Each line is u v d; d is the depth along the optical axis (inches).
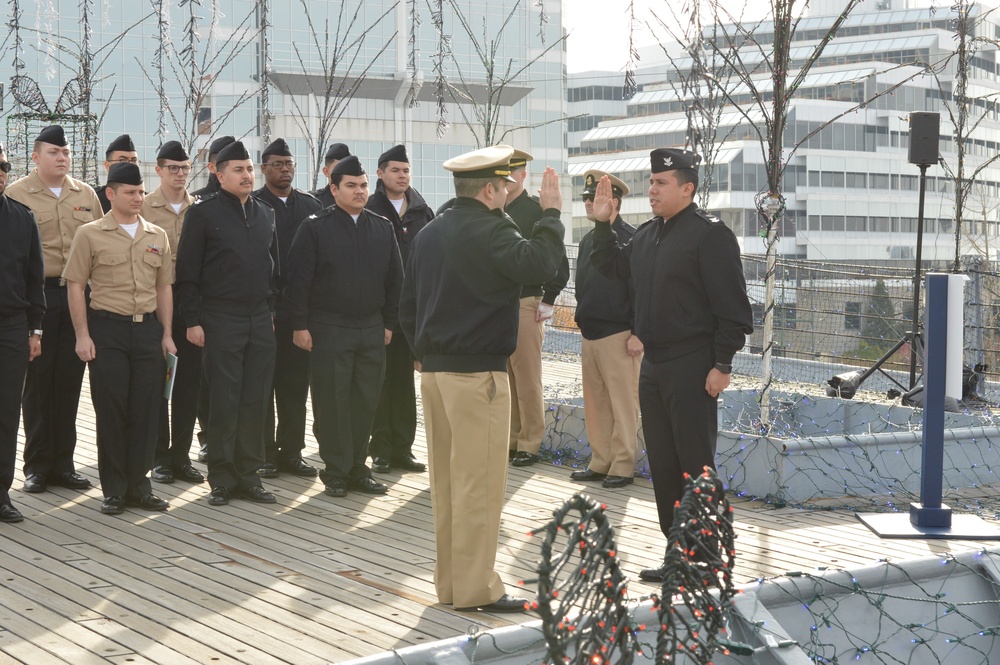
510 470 273.3
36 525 211.8
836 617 167.3
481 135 1488.7
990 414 320.5
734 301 171.5
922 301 407.5
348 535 207.8
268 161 267.0
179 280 230.4
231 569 183.9
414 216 271.9
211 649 146.9
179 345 253.0
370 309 243.3
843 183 2652.6
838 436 247.8
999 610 176.7
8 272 210.5
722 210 2359.7
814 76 2753.4
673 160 175.2
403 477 261.6
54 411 242.5
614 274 192.1
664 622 111.8
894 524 216.4
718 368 173.2
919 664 172.1
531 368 276.7
